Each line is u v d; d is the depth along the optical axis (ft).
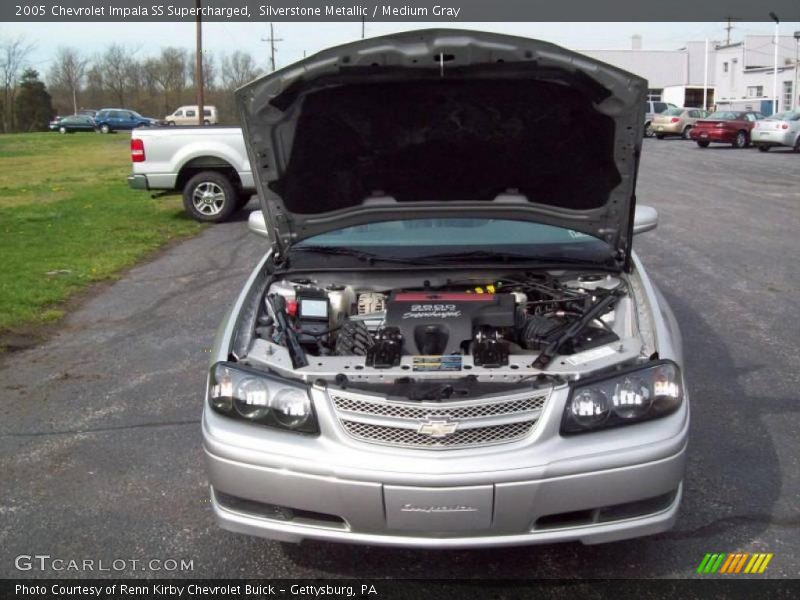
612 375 9.36
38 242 33.04
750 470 12.38
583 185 11.68
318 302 11.76
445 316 11.03
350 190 12.14
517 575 9.98
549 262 12.37
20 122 223.51
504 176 11.82
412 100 10.62
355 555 10.56
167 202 46.80
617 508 9.14
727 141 92.84
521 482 8.74
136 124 168.96
